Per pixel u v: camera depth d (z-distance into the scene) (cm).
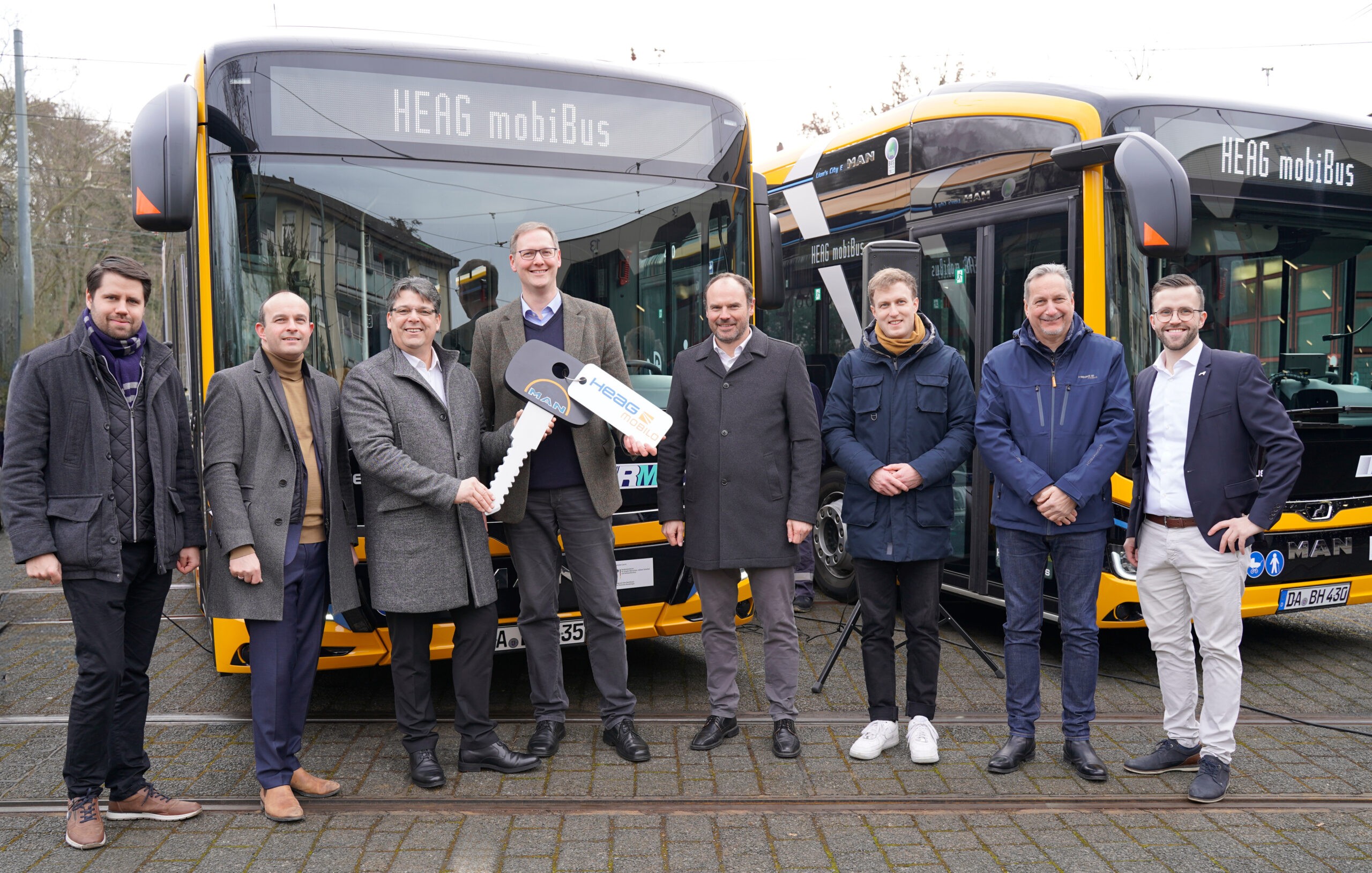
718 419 420
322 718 467
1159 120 524
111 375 330
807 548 660
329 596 427
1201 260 520
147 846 336
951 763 409
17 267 2008
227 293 421
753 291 459
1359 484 542
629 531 472
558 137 468
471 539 384
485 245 454
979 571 584
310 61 434
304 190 431
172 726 451
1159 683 509
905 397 412
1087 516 392
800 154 776
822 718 462
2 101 2214
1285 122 545
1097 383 391
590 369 388
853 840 340
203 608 599
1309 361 541
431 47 454
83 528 323
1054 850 333
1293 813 361
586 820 355
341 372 434
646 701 491
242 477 355
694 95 496
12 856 328
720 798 374
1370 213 557
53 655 566
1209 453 376
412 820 355
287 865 322
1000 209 572
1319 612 674
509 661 562
